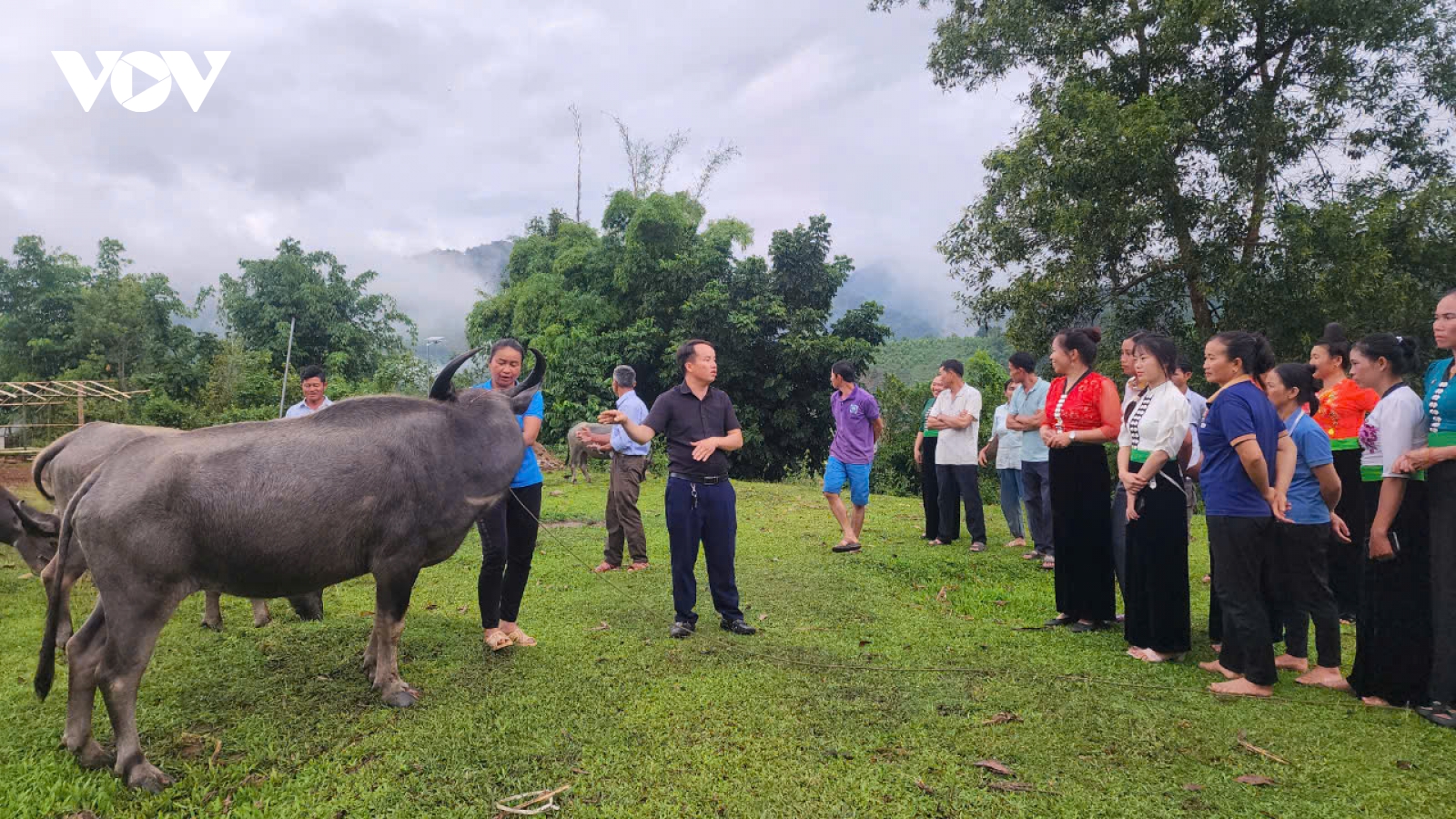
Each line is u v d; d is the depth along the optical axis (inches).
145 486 125.1
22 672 170.4
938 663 176.2
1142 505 180.1
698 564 284.2
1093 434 198.1
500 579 181.3
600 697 154.9
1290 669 175.2
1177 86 529.3
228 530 130.7
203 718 146.3
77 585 245.8
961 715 146.2
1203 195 546.3
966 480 303.1
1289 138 536.7
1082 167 516.4
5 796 118.0
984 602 235.5
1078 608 205.2
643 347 790.5
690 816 112.0
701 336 767.7
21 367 1186.0
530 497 185.9
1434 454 141.7
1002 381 653.3
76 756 129.6
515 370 191.9
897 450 629.0
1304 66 551.2
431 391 165.9
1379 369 185.8
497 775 124.2
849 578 258.4
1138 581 182.4
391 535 149.0
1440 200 488.1
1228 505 158.9
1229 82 561.9
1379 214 474.0
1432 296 505.0
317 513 138.3
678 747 133.2
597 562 287.3
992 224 595.8
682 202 908.0
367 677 167.0
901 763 127.5
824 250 842.8
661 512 395.9
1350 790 117.8
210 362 1167.6
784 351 763.4
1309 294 487.2
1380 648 151.5
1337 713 147.0
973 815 111.8
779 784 120.7
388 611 152.6
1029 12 576.1
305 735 139.2
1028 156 552.4
